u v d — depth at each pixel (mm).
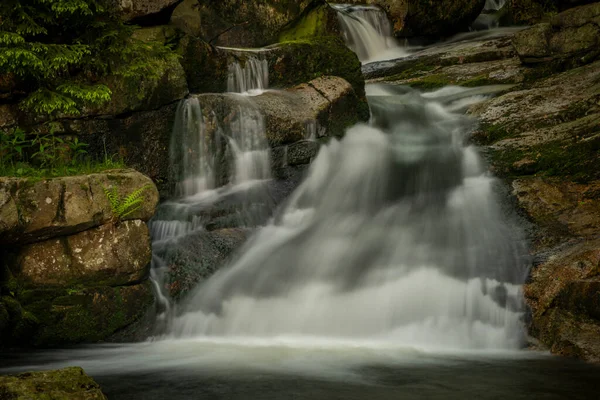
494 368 5961
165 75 8930
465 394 5195
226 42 13234
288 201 9641
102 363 6254
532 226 8422
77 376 4430
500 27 19641
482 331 7031
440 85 13867
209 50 10164
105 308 7164
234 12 13352
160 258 8062
